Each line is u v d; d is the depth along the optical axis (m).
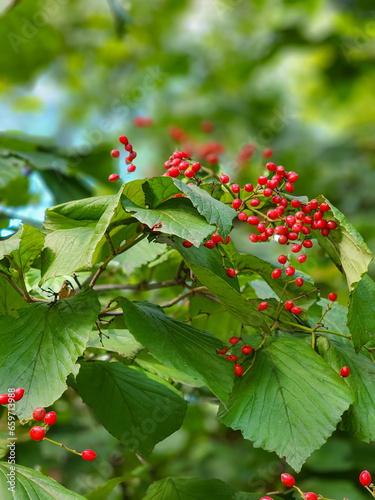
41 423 0.66
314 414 0.61
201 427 1.15
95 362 0.68
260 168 1.05
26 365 0.59
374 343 0.69
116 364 0.69
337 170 1.52
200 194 0.60
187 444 1.22
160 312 0.65
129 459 0.97
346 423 0.63
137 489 0.91
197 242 0.57
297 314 0.66
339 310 0.74
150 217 0.59
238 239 1.19
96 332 0.70
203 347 0.62
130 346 0.68
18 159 0.86
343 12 1.62
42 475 0.58
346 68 1.61
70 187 0.96
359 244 0.60
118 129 1.58
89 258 0.57
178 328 0.63
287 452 0.60
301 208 0.65
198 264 0.60
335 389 0.62
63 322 0.60
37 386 0.58
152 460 1.15
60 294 0.65
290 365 0.64
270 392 0.63
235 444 1.25
